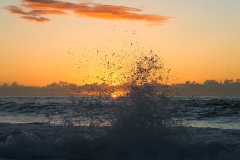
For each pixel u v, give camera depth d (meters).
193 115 22.42
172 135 8.13
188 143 8.00
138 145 8.02
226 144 8.34
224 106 31.78
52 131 10.71
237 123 17.52
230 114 23.20
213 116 21.98
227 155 7.13
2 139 9.70
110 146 8.12
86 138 8.45
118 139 8.24
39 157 7.92
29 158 7.88
